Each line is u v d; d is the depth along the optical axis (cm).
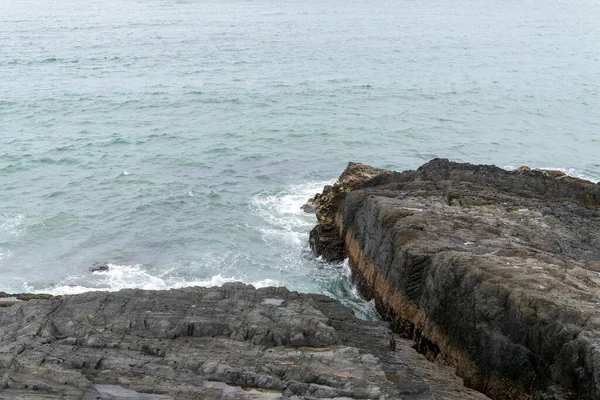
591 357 1912
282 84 8075
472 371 2342
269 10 18788
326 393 1905
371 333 2450
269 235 3859
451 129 6284
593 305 2127
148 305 2403
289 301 2533
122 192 4503
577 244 2844
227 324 2252
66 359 2030
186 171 4947
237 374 1972
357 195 3547
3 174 4772
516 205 3312
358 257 3300
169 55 10200
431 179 3809
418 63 9888
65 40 11662
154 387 1911
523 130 6294
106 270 3419
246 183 4709
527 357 2133
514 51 11400
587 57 10825
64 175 4800
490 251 2673
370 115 6700
